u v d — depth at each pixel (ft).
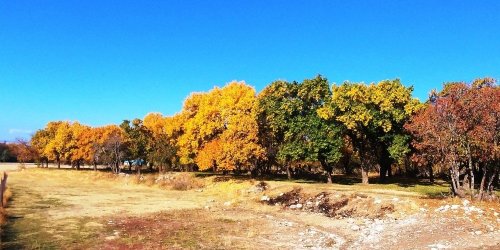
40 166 413.18
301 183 154.40
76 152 314.55
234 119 172.35
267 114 170.30
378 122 146.10
